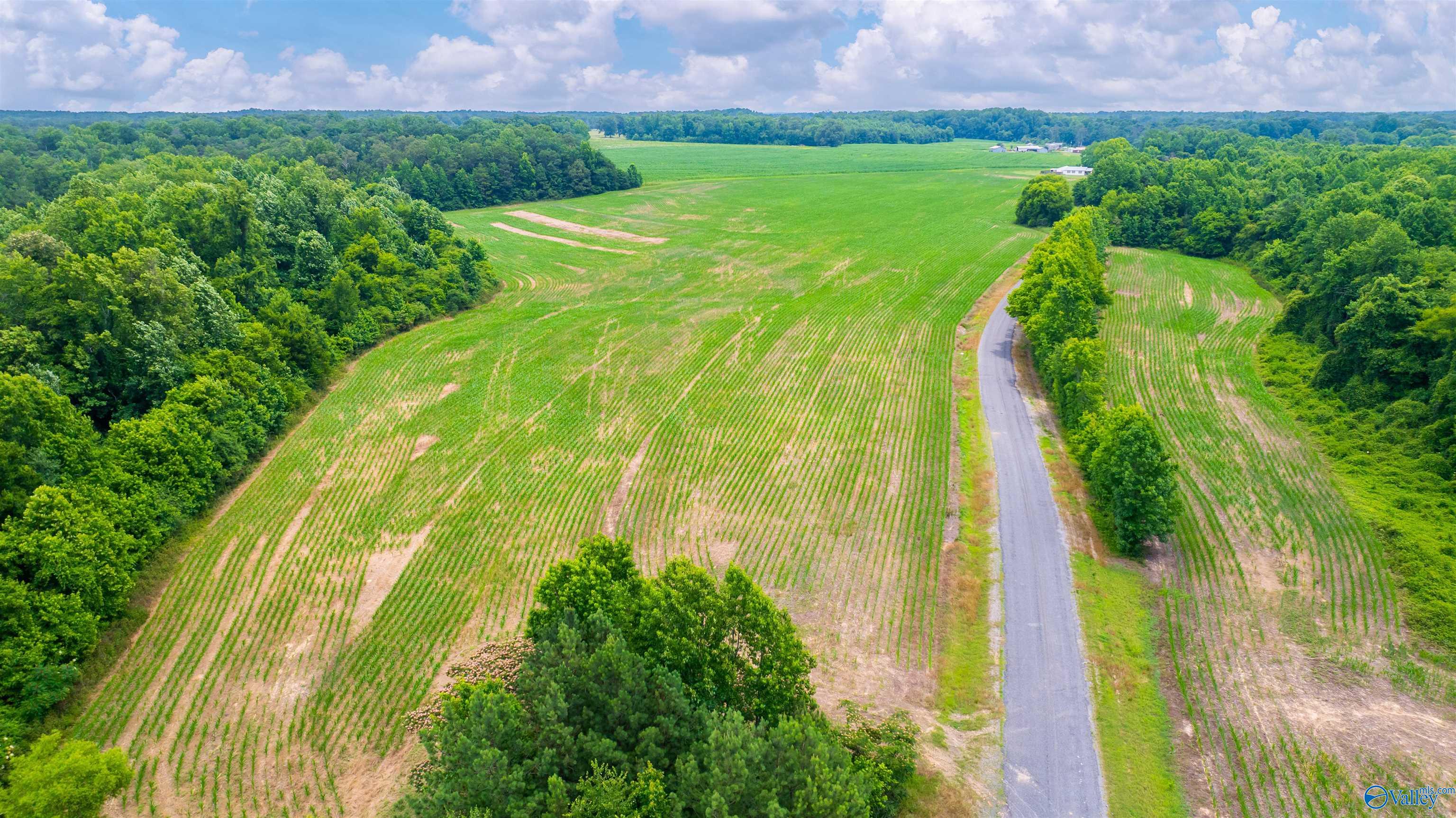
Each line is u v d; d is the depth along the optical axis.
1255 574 52.78
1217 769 38.62
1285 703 42.38
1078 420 70.94
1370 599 49.84
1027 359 93.06
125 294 69.31
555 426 76.75
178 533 58.88
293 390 78.88
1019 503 62.59
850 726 39.94
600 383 87.00
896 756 35.84
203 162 131.75
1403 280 81.19
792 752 29.58
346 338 93.94
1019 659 46.16
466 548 57.94
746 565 55.34
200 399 66.69
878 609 50.75
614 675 33.62
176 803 38.34
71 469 54.22
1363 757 38.75
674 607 36.25
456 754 30.80
